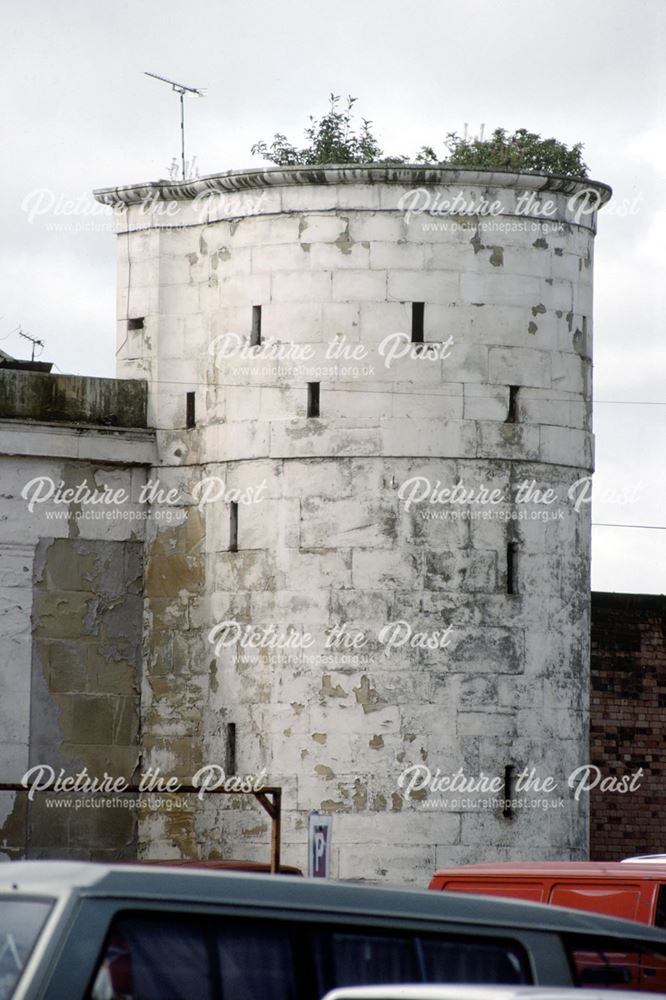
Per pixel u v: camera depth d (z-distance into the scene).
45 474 56.25
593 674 59.09
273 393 54.41
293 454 54.03
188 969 19.36
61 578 56.25
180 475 56.47
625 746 59.25
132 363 57.59
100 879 19.47
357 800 52.66
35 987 18.75
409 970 20.17
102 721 56.25
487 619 53.62
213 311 56.03
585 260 56.22
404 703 52.94
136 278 57.72
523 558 54.22
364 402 53.62
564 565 55.09
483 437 53.91
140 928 19.30
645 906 31.48
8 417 56.00
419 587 53.31
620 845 58.94
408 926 20.28
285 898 19.95
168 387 56.97
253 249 54.97
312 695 53.25
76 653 56.22
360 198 53.94
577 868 32.62
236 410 55.06
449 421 53.69
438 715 53.03
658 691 59.84
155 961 19.25
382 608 53.22
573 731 55.09
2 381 56.28
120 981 19.06
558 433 55.06
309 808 52.94
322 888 20.20
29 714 55.69
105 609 56.44
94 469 56.69
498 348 54.22
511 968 20.58
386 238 53.88
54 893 19.33
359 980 19.94
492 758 53.31
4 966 19.12
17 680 55.69
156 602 56.41
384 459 53.47
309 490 53.81
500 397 54.19
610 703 59.22
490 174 54.19
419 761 52.84
